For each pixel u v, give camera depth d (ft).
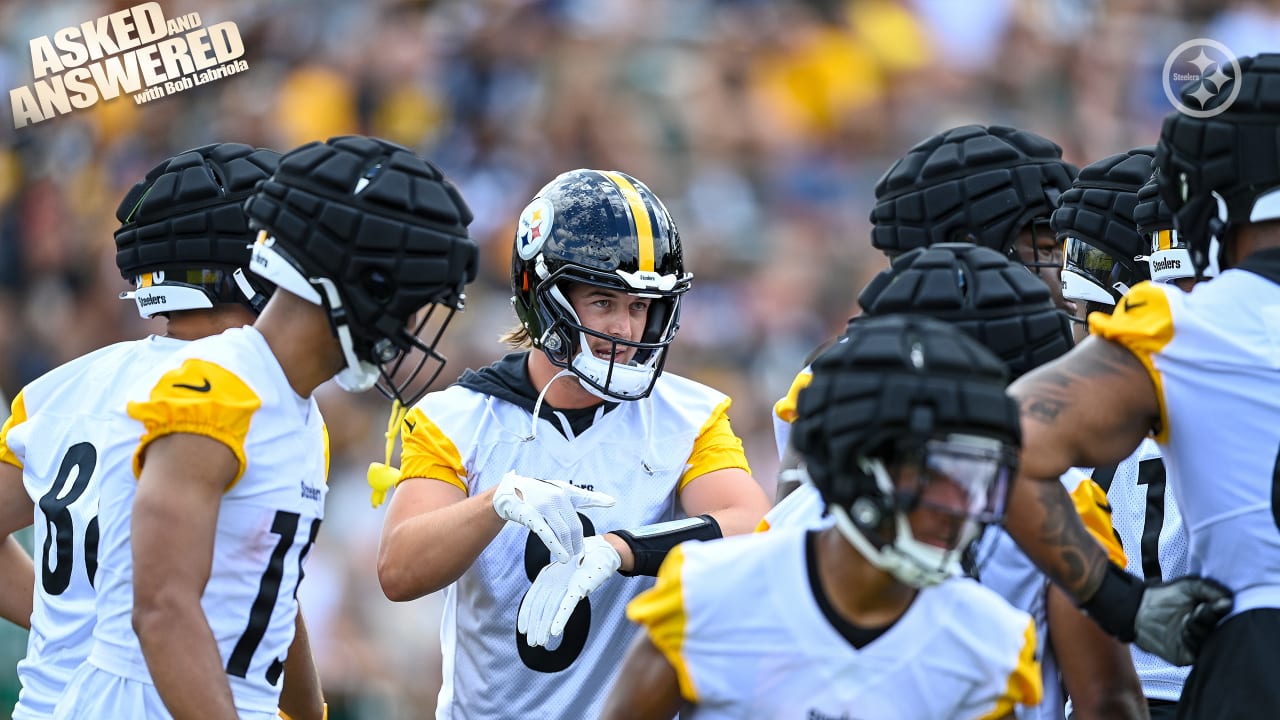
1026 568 37.78
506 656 45.55
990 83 144.66
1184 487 34.63
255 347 37.06
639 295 44.19
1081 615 36.50
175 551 35.12
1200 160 34.76
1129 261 43.55
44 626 41.06
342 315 36.40
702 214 129.08
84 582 40.14
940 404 29.04
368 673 96.63
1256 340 33.58
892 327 30.22
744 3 141.90
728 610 31.60
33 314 126.41
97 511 39.91
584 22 135.44
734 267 126.72
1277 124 33.83
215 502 35.83
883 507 29.68
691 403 47.52
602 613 45.34
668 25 138.31
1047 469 33.71
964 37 144.77
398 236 35.99
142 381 37.52
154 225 41.81
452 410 46.62
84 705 38.27
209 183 41.81
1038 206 44.04
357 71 131.23
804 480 39.29
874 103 141.49
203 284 41.88
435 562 42.80
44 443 42.47
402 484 46.06
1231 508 33.63
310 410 38.52
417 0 134.62
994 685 31.50
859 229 134.72
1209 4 145.28
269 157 43.14
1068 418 33.86
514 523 45.57
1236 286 34.30
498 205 123.13
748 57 139.54
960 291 36.50
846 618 31.22
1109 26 144.56
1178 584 34.22
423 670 97.25
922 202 43.68
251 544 37.04
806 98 139.33
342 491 101.45
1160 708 44.04
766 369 122.31
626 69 134.62
